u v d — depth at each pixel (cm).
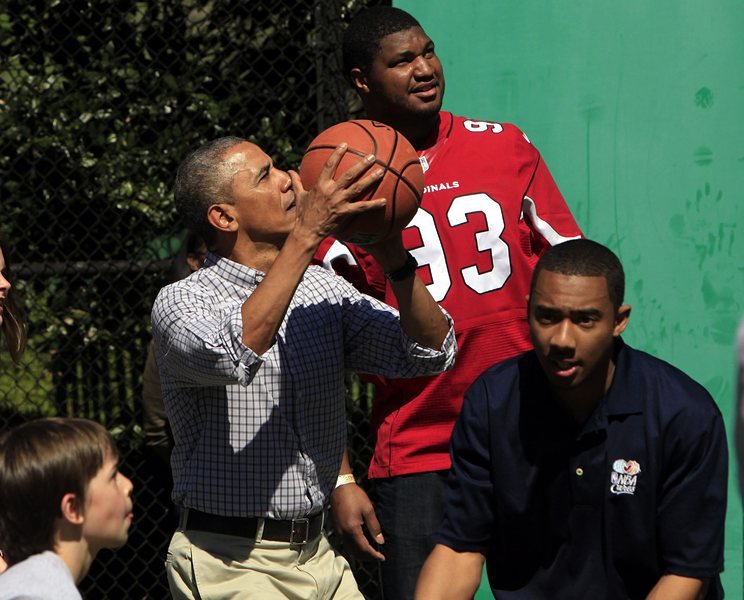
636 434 558
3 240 793
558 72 968
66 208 1184
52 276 1155
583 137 969
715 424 557
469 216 762
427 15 978
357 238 607
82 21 1186
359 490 720
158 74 1188
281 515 626
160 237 1197
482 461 588
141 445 1141
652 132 966
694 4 959
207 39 1177
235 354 575
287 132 1157
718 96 960
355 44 768
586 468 564
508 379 585
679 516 557
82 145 1196
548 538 580
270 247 640
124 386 1167
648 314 973
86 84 1195
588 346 539
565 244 559
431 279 757
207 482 624
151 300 1166
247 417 625
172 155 1188
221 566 623
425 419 756
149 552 1116
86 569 507
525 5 968
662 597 554
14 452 488
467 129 789
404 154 615
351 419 1046
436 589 586
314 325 647
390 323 659
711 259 966
